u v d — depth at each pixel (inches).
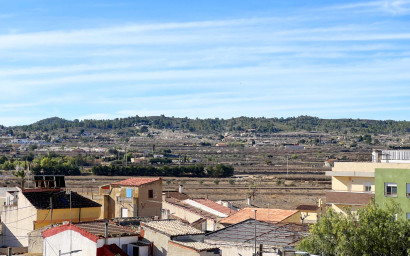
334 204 3484.3
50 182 3644.2
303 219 3809.1
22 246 3358.8
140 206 3725.4
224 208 4463.6
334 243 2383.1
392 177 2913.4
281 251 2465.6
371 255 2327.8
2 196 3981.3
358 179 3491.6
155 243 2549.2
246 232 2888.8
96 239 2440.9
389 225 2345.0
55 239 2591.0
